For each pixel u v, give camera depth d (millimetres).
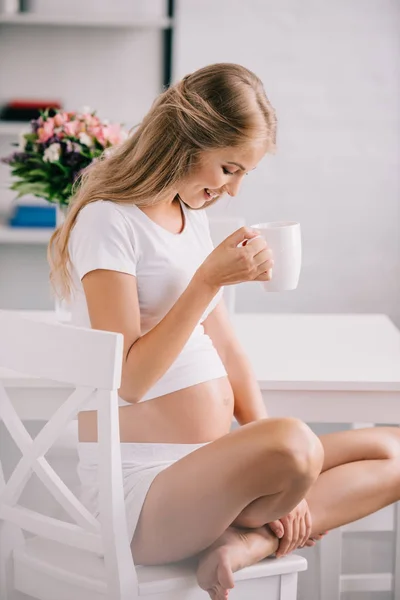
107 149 2533
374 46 4332
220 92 1961
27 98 4383
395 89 4371
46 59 4348
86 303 2012
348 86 4367
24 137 2750
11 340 1771
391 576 2686
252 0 4273
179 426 1988
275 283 2020
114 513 1696
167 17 4324
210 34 4293
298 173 4457
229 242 1868
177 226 2096
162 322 1873
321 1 4285
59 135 2670
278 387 2215
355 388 2205
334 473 1999
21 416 2223
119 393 1915
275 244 1993
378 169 4457
